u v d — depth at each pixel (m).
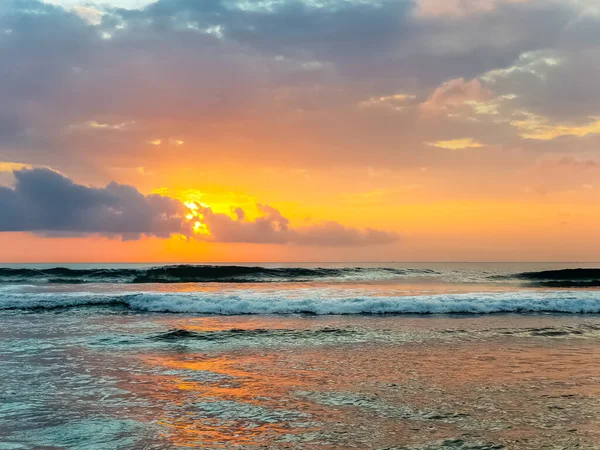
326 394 6.96
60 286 27.39
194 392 7.11
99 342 11.19
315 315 15.84
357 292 23.20
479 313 16.22
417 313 16.27
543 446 4.97
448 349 10.30
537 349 10.27
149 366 8.82
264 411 6.21
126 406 6.45
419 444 5.04
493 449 4.90
